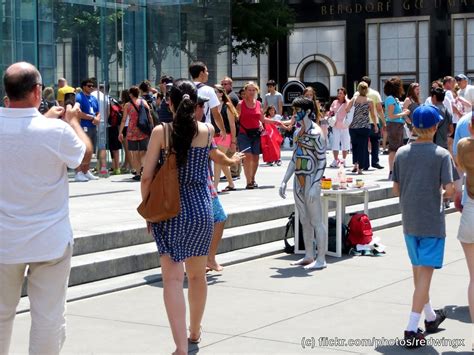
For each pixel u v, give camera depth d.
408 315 9.96
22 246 6.65
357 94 23.28
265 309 10.23
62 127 6.73
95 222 13.62
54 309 6.83
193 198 8.18
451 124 17.45
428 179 8.59
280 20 44.69
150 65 23.84
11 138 6.65
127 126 21.80
